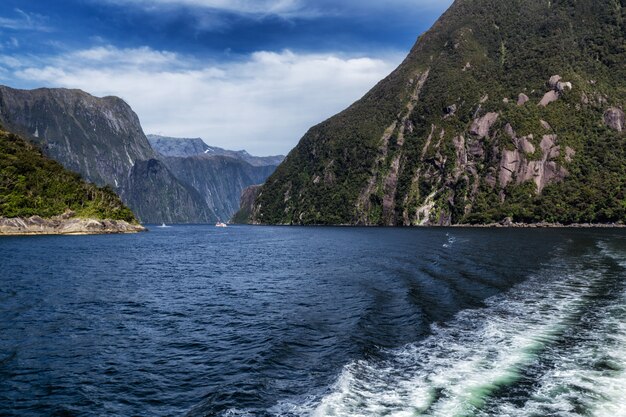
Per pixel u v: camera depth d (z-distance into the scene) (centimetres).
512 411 1240
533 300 2800
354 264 5147
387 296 3064
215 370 1792
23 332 2417
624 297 2833
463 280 3628
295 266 5356
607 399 1305
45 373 1806
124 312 2903
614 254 5562
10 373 1808
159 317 2753
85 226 14138
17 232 12544
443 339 2000
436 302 2803
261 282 4125
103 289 3819
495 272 4056
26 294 3556
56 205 13988
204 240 12144
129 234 15612
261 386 1560
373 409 1294
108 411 1462
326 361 1791
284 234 15525
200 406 1459
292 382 1591
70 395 1589
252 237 13862
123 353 2048
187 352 2041
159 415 1421
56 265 5653
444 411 1253
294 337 2166
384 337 2083
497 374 1526
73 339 2281
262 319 2611
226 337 2264
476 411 1245
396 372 1605
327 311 2725
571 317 2328
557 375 1500
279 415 1324
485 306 2659
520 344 1872
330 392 1446
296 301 3106
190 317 2738
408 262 4994
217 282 4194
